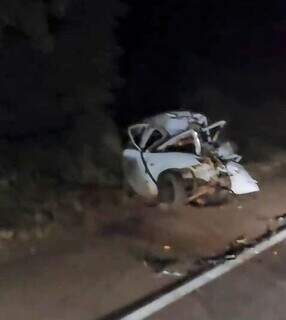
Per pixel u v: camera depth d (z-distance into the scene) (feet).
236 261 44.60
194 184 56.59
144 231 50.67
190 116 60.59
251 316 35.12
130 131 60.75
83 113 57.67
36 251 44.45
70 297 37.01
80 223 50.52
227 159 59.36
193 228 52.37
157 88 84.33
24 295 37.01
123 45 82.74
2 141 52.13
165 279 40.55
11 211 48.03
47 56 53.62
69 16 54.70
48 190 52.26
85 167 55.83
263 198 62.85
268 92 101.65
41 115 54.70
